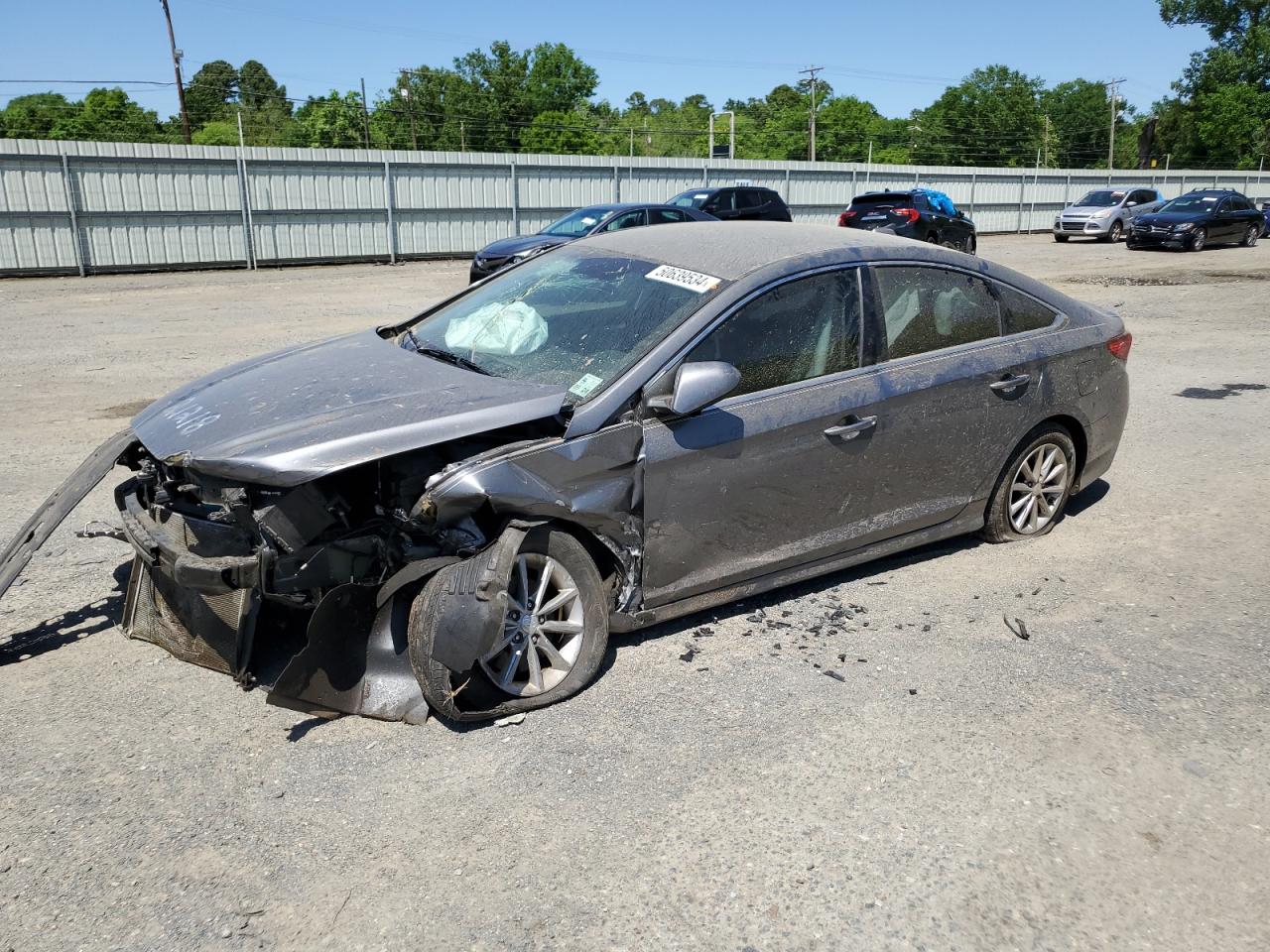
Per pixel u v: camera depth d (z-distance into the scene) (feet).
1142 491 19.98
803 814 9.62
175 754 10.50
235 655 11.41
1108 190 107.76
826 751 10.69
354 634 11.00
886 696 11.85
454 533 11.05
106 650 12.78
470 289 16.26
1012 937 8.13
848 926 8.21
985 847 9.19
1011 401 15.42
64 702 11.50
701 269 13.43
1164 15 248.52
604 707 11.54
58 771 10.19
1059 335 16.22
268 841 9.18
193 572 10.32
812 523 13.57
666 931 8.14
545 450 11.16
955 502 15.37
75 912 8.27
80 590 14.57
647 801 9.81
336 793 9.87
